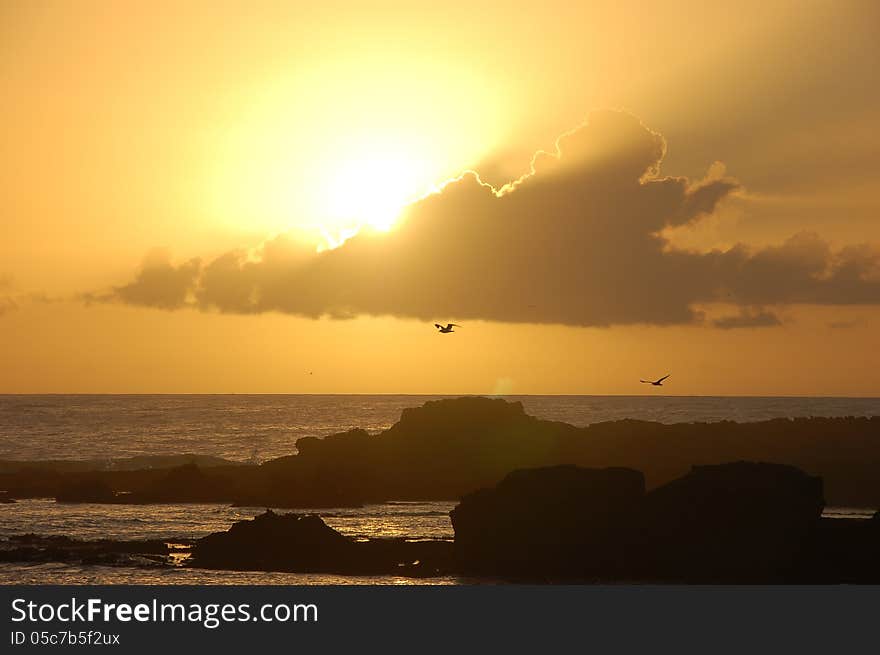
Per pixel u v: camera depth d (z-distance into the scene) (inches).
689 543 4682.6
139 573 4670.3
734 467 4837.6
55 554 5034.5
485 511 4808.1
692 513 4729.3
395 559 4928.6
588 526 4749.0
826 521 5002.5
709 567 4638.3
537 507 4785.9
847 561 4667.8
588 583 4525.1
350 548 5007.4
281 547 4992.6
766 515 4658.0
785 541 4628.4
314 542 5012.3
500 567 4739.2
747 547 4626.0
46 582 4448.8
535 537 4744.1
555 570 4699.8
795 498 4680.1
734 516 4690.0
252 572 4722.0
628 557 4712.1
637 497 4827.8
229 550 4997.5
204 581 4495.6
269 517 5123.0
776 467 4800.7
